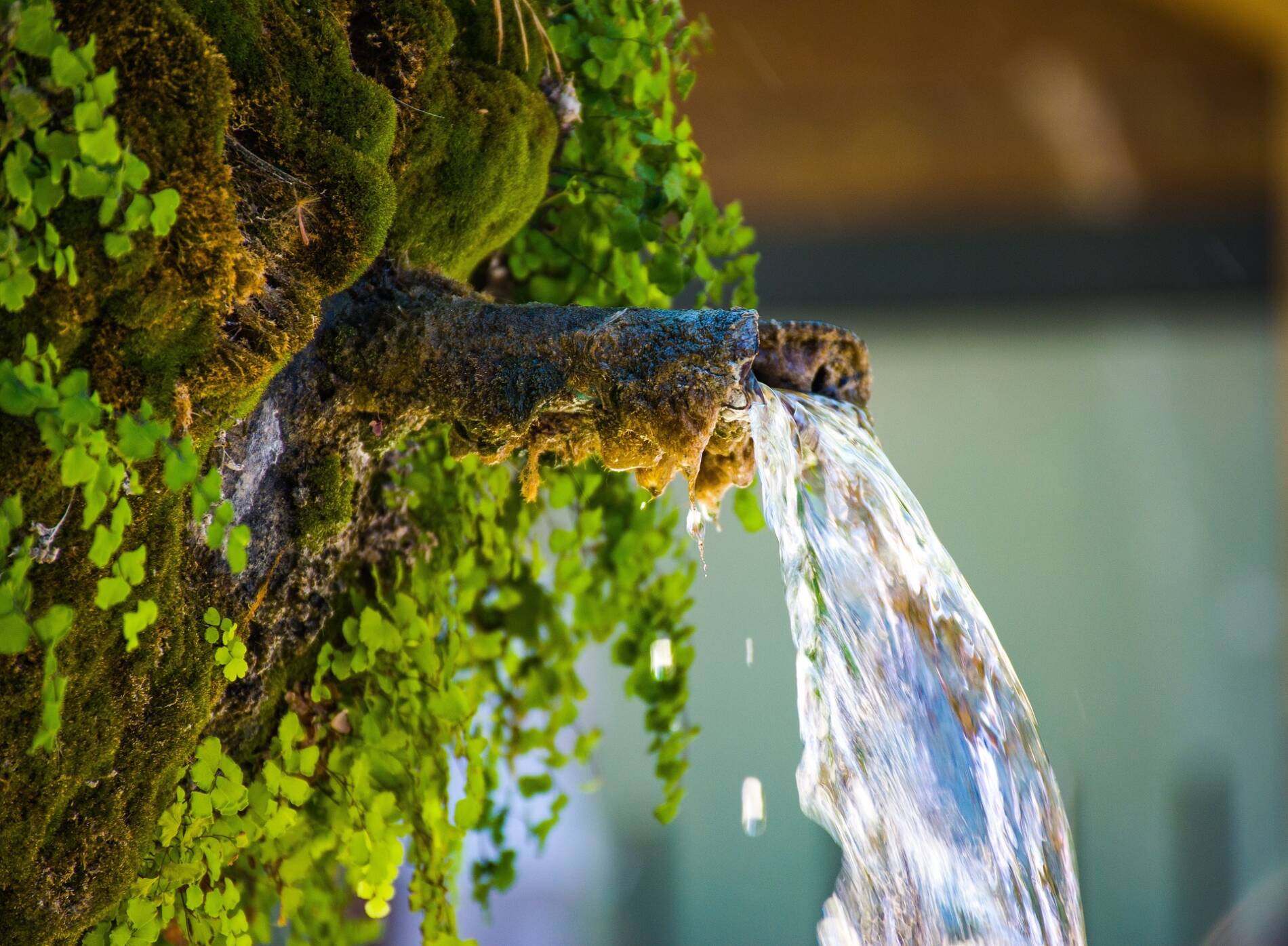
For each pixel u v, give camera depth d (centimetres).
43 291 146
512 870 179
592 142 170
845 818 161
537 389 155
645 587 180
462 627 169
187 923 157
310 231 153
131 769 151
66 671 148
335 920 172
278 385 156
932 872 163
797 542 158
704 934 393
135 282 147
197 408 150
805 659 159
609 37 167
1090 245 384
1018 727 166
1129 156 382
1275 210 382
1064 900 166
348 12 156
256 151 152
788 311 382
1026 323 410
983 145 379
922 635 163
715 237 174
